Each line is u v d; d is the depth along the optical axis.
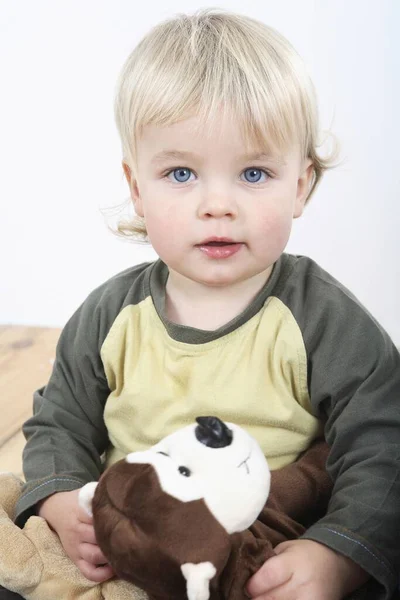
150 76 0.87
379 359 0.89
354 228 1.83
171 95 0.83
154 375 0.96
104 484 0.66
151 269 1.02
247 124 0.82
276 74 0.86
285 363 0.91
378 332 0.91
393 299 1.85
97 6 1.81
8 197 1.96
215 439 0.66
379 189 1.79
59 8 1.83
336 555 0.79
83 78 1.86
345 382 0.88
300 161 0.90
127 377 0.98
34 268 2.00
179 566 0.60
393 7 1.68
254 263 0.87
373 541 0.80
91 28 1.83
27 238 1.98
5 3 1.84
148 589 0.64
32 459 1.00
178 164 0.85
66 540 0.87
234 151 0.83
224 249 0.85
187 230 0.85
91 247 1.96
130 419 0.98
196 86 0.83
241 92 0.83
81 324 1.04
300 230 1.85
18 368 1.64
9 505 0.97
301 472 0.91
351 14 1.71
